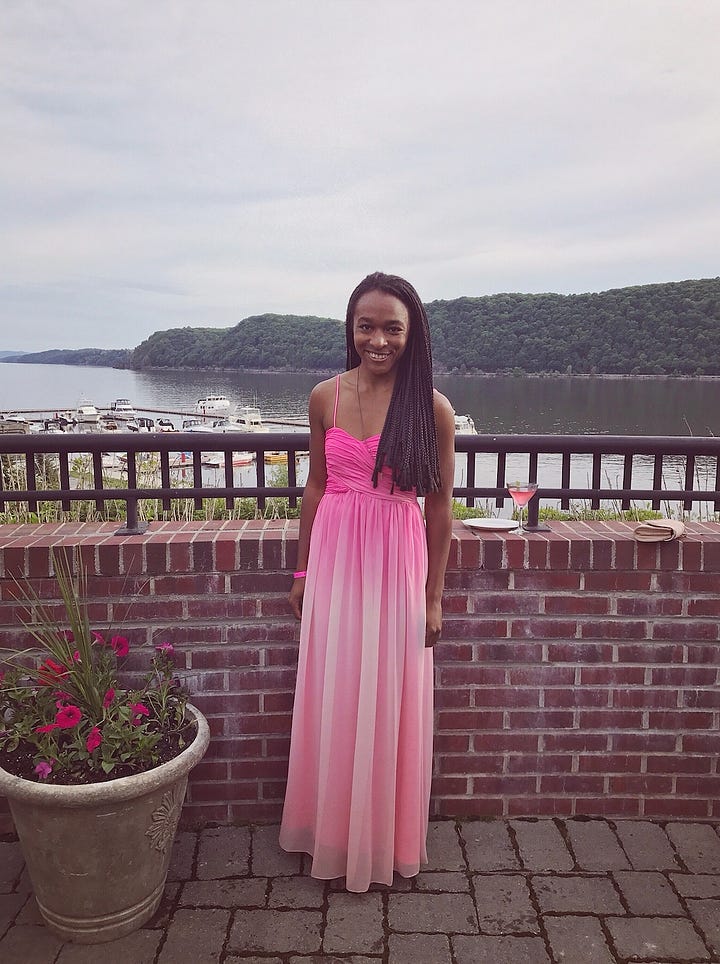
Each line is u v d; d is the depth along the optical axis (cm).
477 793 273
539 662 267
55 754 206
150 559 255
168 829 214
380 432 223
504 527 277
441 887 235
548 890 233
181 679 262
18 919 220
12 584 250
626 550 261
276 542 258
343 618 225
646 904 227
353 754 229
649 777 272
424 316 220
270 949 207
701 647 267
